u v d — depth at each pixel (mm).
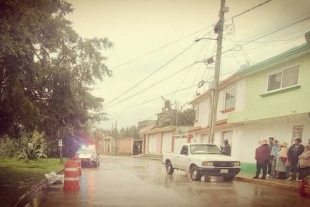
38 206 7938
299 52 14070
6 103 9523
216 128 22766
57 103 12062
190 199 9070
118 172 18438
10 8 7230
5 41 6996
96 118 19562
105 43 12898
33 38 8391
